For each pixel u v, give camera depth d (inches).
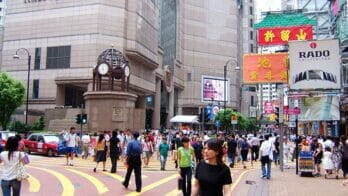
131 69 2485.2
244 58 1143.0
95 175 719.1
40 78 2506.2
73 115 1941.4
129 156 539.2
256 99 4749.0
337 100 893.2
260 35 1256.2
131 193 522.3
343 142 780.0
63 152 1161.4
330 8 1669.5
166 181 664.4
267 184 649.6
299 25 1226.0
